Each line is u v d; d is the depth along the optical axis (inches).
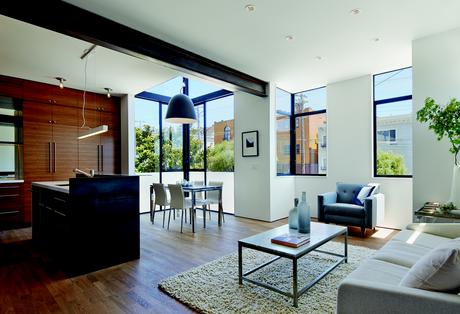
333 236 104.5
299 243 91.5
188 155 275.7
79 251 112.5
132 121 239.0
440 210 114.0
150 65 167.8
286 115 238.7
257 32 129.0
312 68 179.6
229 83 178.7
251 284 96.7
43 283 102.4
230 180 244.2
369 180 192.7
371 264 71.0
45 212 144.5
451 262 45.6
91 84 207.9
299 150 239.6
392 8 110.4
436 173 133.6
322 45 144.3
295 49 148.6
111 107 241.3
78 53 149.5
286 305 82.3
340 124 207.8
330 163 213.6
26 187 195.0
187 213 235.1
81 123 222.8
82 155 222.4
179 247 143.5
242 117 226.2
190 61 152.7
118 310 82.7
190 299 87.0
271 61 166.1
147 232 175.0
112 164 239.6
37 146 200.5
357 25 123.9
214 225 195.0
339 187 192.4
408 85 180.4
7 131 196.1
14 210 190.1
